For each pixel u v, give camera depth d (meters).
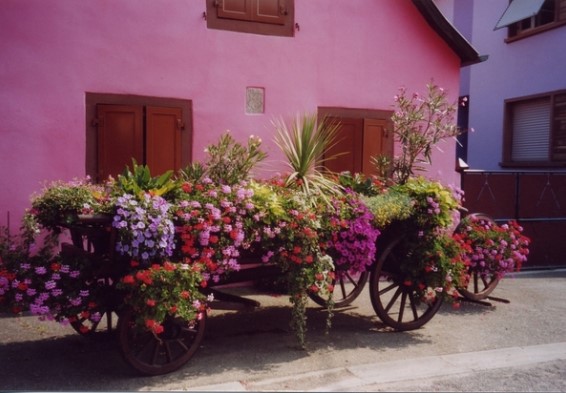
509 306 7.10
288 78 7.94
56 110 6.68
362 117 8.45
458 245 5.89
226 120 7.57
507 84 12.76
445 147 8.96
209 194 4.64
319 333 5.77
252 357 4.98
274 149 7.81
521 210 9.49
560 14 11.34
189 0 7.29
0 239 4.84
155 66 7.15
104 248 4.76
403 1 8.65
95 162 6.89
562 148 11.32
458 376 4.65
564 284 8.48
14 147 6.51
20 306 4.25
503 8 12.81
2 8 6.40
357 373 4.63
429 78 8.89
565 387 4.45
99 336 4.93
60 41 6.66
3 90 6.44
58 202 4.50
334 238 5.20
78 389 4.18
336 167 8.29
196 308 4.36
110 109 6.93
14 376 4.43
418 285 5.67
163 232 4.23
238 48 7.61
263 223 4.78
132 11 6.99
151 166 7.16
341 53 8.27
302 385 4.35
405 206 5.57
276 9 7.83
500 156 13.00
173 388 4.23
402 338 5.66
